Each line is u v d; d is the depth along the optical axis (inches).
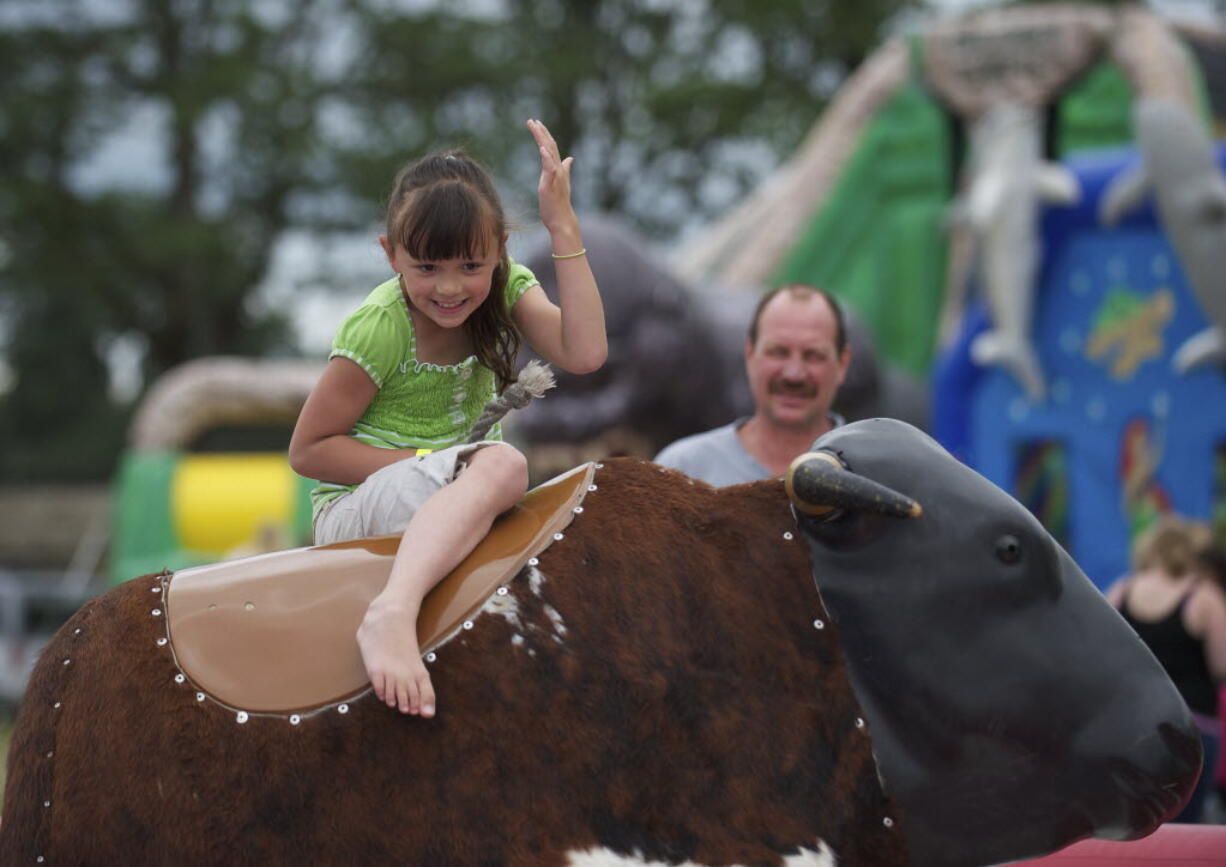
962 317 1577.3
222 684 328.5
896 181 1915.6
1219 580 766.5
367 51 4215.1
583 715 327.6
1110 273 1481.3
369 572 341.4
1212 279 1338.6
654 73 4306.1
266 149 4138.8
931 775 337.7
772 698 337.7
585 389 1368.1
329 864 317.1
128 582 357.1
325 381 361.1
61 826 323.3
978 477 360.2
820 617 345.7
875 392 1454.2
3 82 4087.1
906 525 346.3
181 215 4180.6
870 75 1947.6
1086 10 1870.1
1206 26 2027.6
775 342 538.9
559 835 320.2
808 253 1910.7
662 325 1382.9
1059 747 337.7
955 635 341.4
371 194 4035.4
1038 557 348.2
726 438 561.3
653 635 336.2
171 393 2315.5
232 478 2222.0
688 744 330.3
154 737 324.5
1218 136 1942.7
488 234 343.9
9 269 4146.2
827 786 334.3
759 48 4311.0
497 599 334.6
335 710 323.9
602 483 359.9
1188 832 389.1
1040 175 1501.0
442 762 321.7
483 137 4060.0
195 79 3993.6
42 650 350.3
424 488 351.6
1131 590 773.9
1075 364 1494.8
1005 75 1855.3
